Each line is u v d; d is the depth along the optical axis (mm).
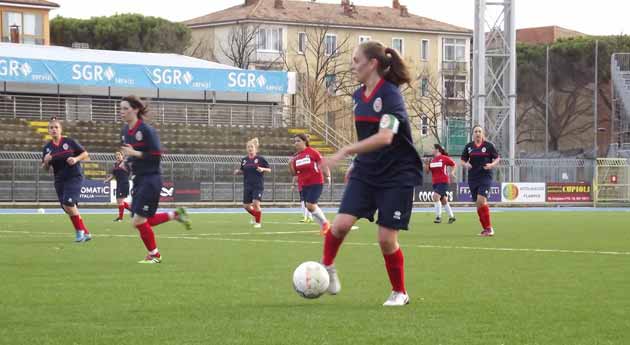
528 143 87312
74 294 10211
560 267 13570
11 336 7570
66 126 49875
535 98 85812
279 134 55156
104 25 80062
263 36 81375
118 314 8734
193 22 84875
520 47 86562
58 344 7230
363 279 11820
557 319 8477
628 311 9000
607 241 19734
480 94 47531
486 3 47812
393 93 8883
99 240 19344
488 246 18094
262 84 56406
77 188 18797
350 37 84375
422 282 11500
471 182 22047
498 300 9781
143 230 13984
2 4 73125
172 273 12500
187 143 51531
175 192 43781
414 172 9062
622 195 50406
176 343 7254
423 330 7840
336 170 48344
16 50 55812
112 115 53594
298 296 10078
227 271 12812
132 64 52938
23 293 10281
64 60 51562
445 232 23453
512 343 7289
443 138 67375
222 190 44781
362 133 9078
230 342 7293
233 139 53594
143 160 13836
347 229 9258
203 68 54875
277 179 46938
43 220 29062
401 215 9039
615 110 64375
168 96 55969
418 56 87125
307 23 82188
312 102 73625
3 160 41250
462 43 89250
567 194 50250
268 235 21859
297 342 7289
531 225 27359
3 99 50344
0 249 16734
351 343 7246
